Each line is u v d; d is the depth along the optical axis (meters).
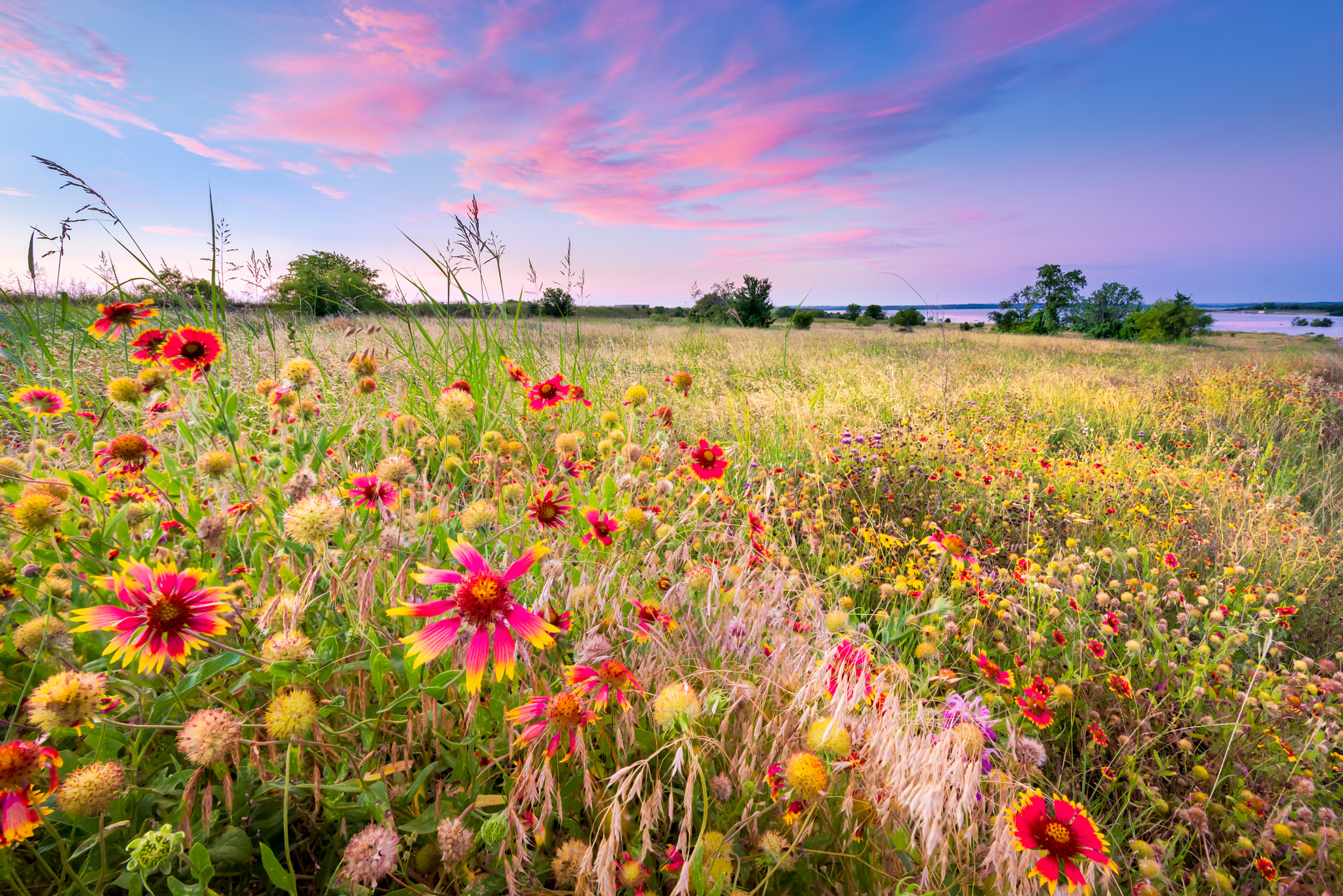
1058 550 3.25
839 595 2.70
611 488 2.43
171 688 1.12
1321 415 7.67
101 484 1.69
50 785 0.88
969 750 1.35
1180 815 1.77
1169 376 11.46
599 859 0.99
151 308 2.29
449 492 2.20
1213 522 4.08
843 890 1.19
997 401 7.41
